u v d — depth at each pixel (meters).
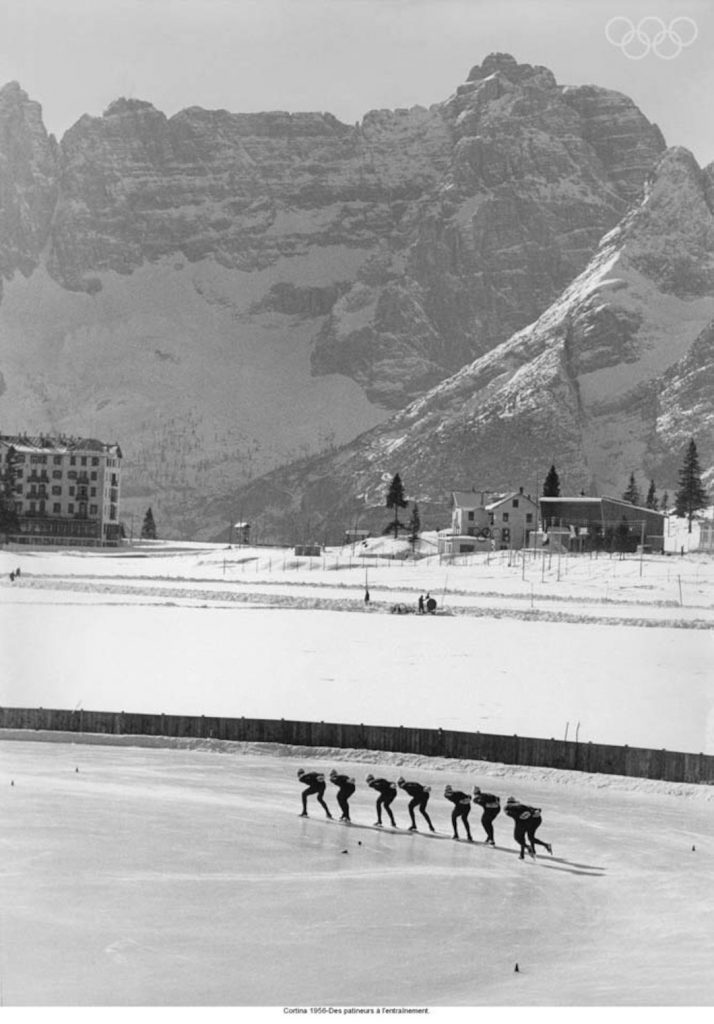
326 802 69.31
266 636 143.38
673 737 87.19
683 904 51.88
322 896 51.59
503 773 78.88
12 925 46.84
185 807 66.31
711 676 115.44
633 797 73.50
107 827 61.12
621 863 58.09
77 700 99.69
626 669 118.69
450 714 95.81
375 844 60.44
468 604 191.88
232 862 55.94
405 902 51.22
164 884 52.34
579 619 166.88
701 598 199.00
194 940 46.12
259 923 48.09
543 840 62.31
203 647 132.62
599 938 47.84
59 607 175.25
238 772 77.06
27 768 75.69
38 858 55.38
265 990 41.88
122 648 130.50
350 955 45.22
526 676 114.81
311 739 83.94
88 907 49.12
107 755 81.50
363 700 101.50
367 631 150.62
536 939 47.47
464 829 64.19
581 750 78.00
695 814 69.00
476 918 49.62
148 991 41.41
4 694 101.50
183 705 98.25
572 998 41.94
